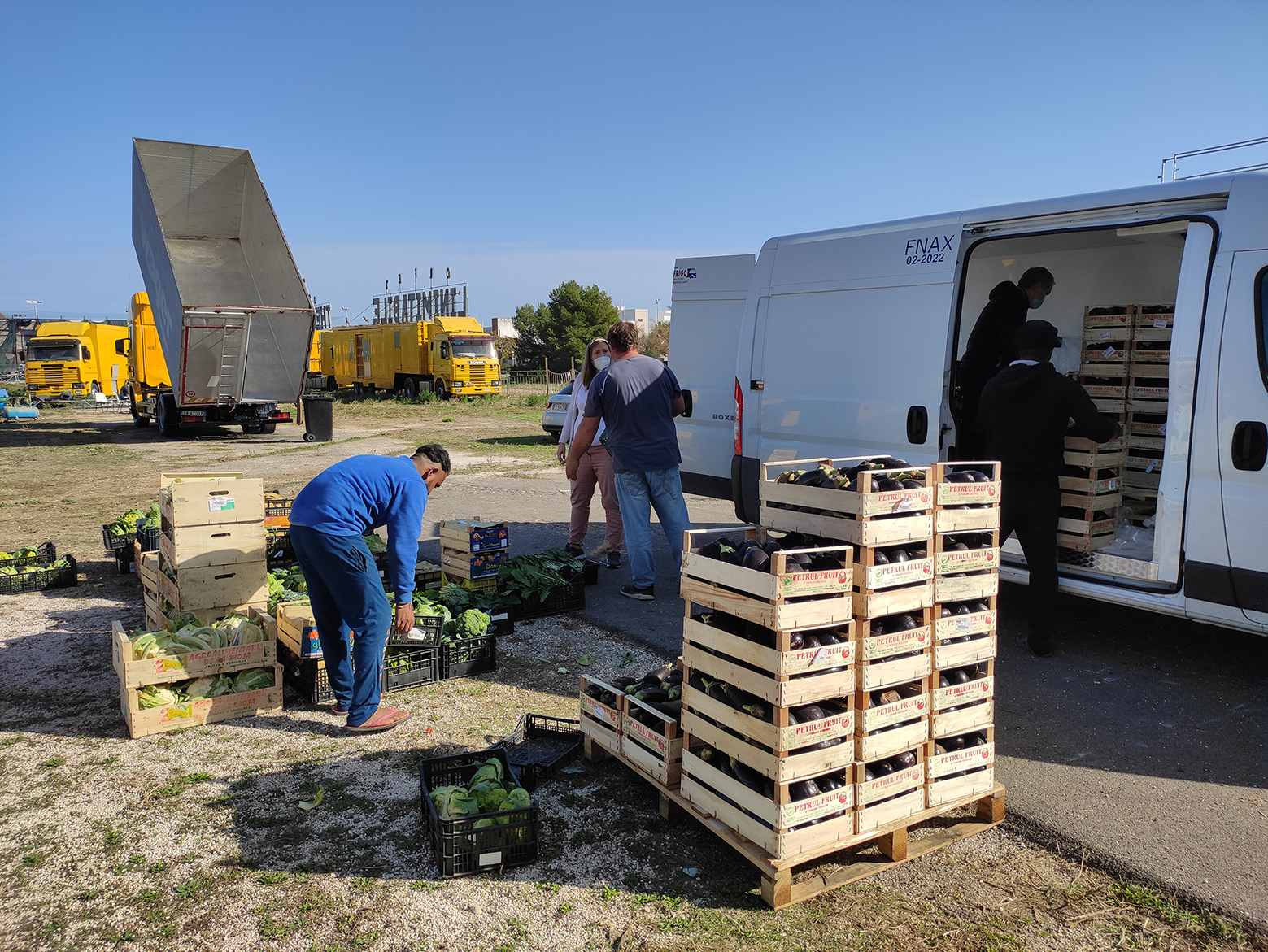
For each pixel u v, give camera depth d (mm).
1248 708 4555
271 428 21672
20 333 35219
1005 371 5113
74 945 2771
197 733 4344
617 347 6320
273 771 3943
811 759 2910
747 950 2736
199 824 3486
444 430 23031
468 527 6172
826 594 2975
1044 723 4418
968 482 3385
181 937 2811
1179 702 4637
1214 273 4562
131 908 2957
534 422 26016
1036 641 5297
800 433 6562
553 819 3541
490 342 35062
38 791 3750
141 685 4293
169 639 4449
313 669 4688
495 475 13891
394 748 4176
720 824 3184
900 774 3141
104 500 11445
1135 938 2803
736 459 7078
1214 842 3328
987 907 2965
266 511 7195
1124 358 6277
